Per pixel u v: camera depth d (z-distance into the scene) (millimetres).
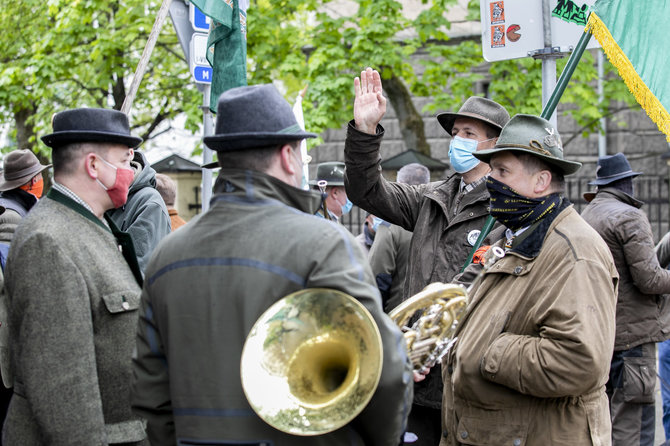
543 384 2812
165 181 5738
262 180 2363
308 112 11500
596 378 2803
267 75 11906
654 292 5281
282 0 11656
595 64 14039
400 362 2189
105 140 2957
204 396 2242
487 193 3785
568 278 2871
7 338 3732
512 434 2951
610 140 15422
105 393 2834
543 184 3066
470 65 12180
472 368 2990
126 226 4195
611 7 3471
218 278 2271
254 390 2098
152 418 2443
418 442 4004
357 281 2197
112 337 2834
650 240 5301
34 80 11984
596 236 2984
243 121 2373
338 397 2084
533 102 11430
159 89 14086
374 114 3623
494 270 3070
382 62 11383
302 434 2066
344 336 2131
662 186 14938
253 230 2295
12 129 15234
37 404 2629
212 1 3701
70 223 2859
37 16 13359
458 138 3879
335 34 11773
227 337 2240
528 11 4246
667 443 4203
